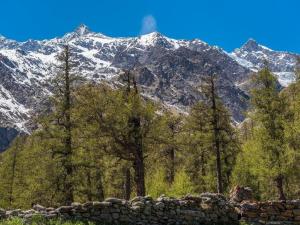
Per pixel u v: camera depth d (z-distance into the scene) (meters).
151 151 39.47
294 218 25.91
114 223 23.72
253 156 42.09
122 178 47.59
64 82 38.47
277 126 40.91
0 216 22.12
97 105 37.00
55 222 21.94
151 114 36.84
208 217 25.31
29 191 38.81
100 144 37.56
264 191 48.78
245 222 25.53
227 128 46.88
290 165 40.12
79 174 37.59
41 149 37.38
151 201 24.88
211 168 50.12
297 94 43.44
